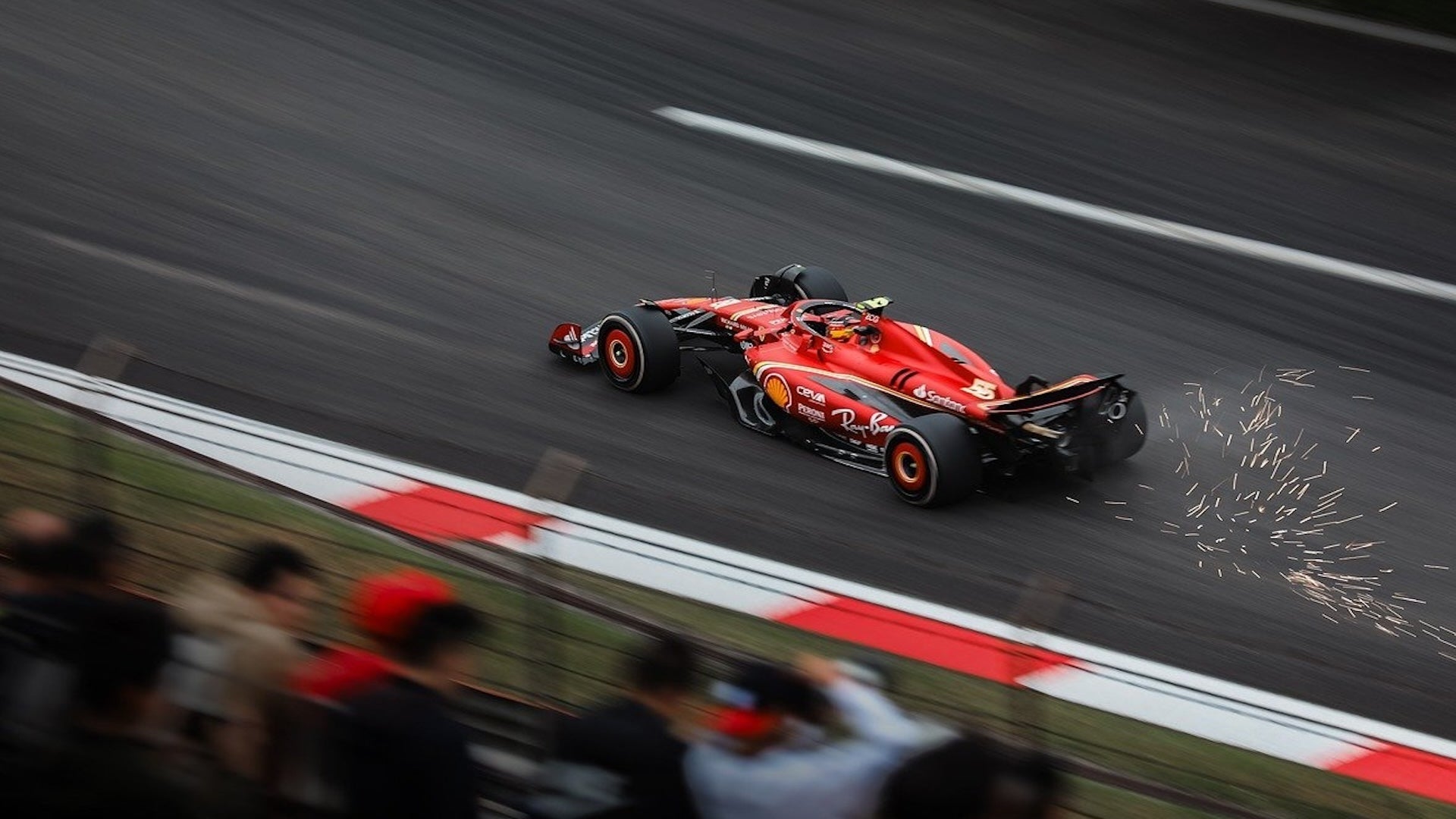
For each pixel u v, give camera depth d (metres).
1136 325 18.75
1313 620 12.68
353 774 5.90
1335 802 9.96
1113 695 11.34
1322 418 16.61
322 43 25.39
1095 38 27.95
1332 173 23.47
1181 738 10.77
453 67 25.02
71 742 6.21
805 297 16.75
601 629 9.91
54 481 10.77
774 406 15.35
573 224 20.41
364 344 16.72
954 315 18.78
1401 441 16.22
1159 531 13.90
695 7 28.31
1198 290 19.75
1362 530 14.26
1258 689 11.62
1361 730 11.15
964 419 14.02
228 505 11.29
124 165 20.72
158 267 18.06
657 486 14.20
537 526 7.59
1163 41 27.89
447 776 5.89
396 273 18.58
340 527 11.42
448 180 21.31
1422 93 26.17
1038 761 5.27
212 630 6.30
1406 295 19.88
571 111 23.89
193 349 16.20
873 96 25.34
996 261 20.27
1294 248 21.08
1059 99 25.61
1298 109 25.55
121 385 15.20
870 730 5.87
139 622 6.26
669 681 5.99
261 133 22.14
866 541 13.39
